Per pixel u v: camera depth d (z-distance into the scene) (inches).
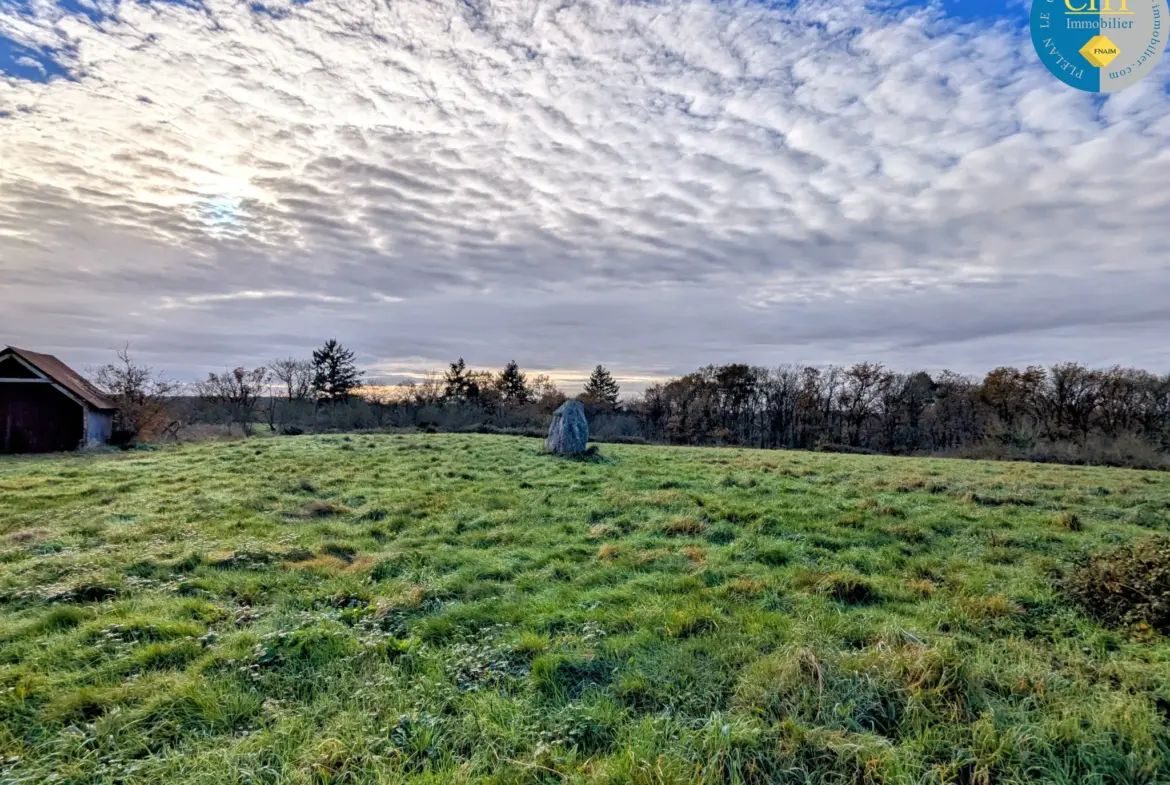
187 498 458.3
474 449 828.6
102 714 158.2
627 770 132.8
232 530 361.1
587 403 2362.2
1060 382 1659.7
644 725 150.5
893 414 1957.4
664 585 259.3
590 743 148.3
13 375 941.8
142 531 349.7
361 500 474.0
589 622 217.6
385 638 206.4
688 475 590.2
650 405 2299.5
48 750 143.2
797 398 2042.3
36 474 591.8
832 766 135.3
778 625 212.1
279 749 144.5
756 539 333.4
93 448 987.3
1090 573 235.1
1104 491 523.8
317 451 792.3
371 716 156.5
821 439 1950.1
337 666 184.1
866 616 221.1
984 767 133.6
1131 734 140.7
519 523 390.0
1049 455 1162.6
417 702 163.9
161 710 156.9
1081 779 130.7
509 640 206.8
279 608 236.7
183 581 261.4
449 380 2319.1
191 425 1542.8
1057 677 167.6
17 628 207.5
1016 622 215.5
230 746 145.2
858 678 163.2
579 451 769.6
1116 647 196.9
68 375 1069.8
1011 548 317.7
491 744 145.9
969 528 364.2
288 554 311.0
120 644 194.7
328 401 2100.1
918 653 170.7
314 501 448.8
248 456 735.7
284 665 185.2
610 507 426.6
